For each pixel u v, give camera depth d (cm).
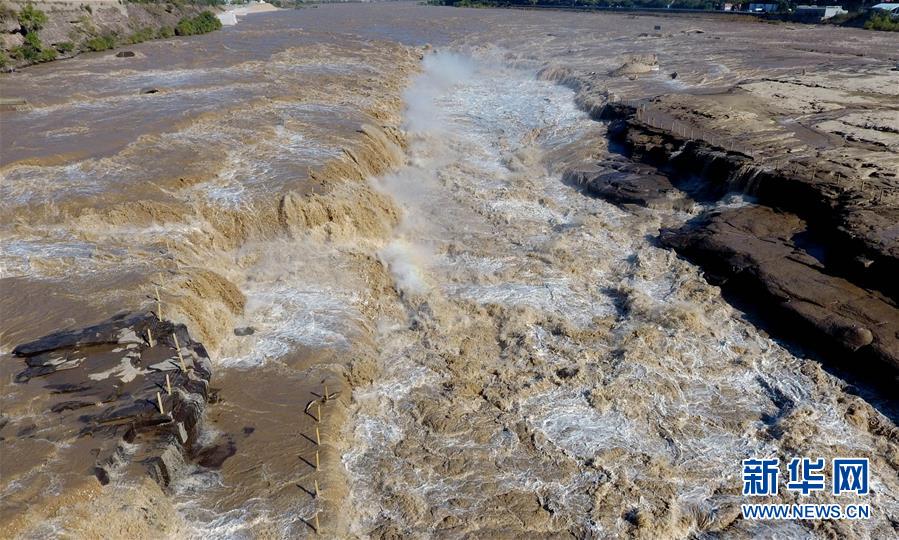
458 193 3819
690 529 1778
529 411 2162
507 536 1738
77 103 4750
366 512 1788
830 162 3469
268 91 5225
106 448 1675
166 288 2370
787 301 2531
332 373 2250
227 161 3484
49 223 2795
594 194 3816
